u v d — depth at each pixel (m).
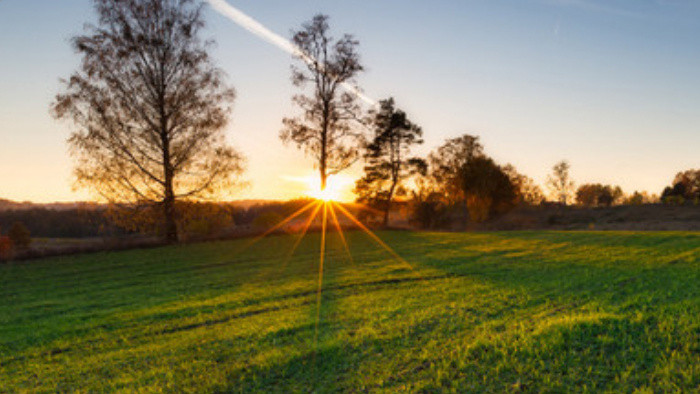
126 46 33.53
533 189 106.81
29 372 10.66
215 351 10.57
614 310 10.43
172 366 9.90
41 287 22.94
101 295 20.16
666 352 7.53
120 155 33.56
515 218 82.62
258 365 9.27
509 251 26.83
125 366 10.34
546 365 7.60
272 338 11.25
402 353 9.15
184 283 21.80
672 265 17.72
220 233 41.59
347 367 8.77
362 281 18.86
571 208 93.88
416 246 32.56
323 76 42.78
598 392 6.51
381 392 7.40
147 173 34.41
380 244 34.88
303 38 41.84
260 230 42.88
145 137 34.06
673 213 75.69
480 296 13.97
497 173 71.19
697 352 7.41
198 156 35.22
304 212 62.88
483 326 10.34
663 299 11.34
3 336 14.23
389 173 58.22
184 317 14.78
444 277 18.70
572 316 10.11
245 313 14.66
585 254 23.36
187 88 34.97
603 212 84.19
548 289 14.38
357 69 42.41
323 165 43.12
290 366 9.12
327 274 21.66
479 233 43.84
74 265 29.11
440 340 9.66
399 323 11.41
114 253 33.44
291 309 14.55
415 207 71.50
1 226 62.00
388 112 56.78
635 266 18.06
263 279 21.50
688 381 6.44
